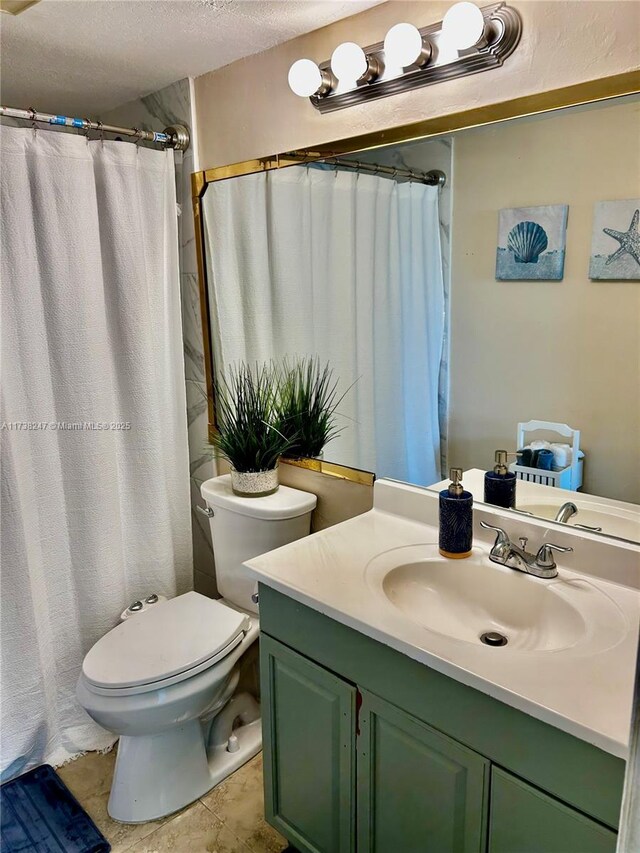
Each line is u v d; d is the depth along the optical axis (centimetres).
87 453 197
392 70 146
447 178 146
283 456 204
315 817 147
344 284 175
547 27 124
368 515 173
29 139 174
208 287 215
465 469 157
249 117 187
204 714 183
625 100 117
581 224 128
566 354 135
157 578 221
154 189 203
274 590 143
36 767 198
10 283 177
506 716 104
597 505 135
